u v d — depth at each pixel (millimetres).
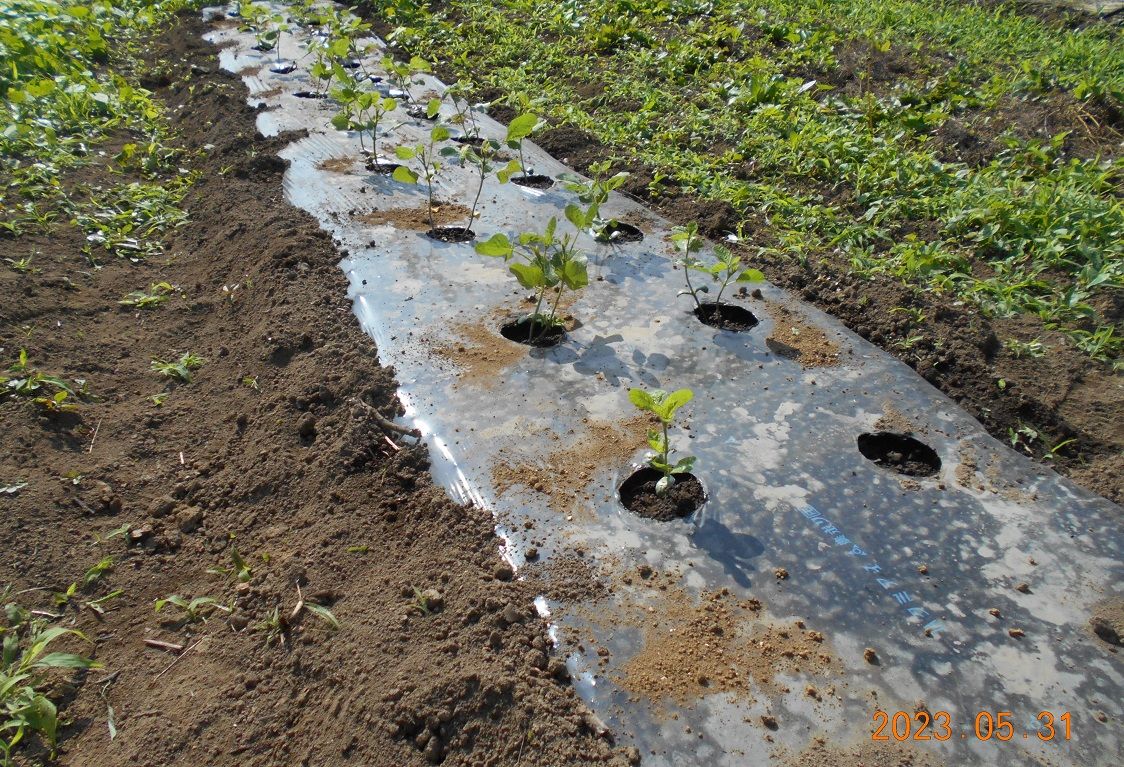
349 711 2117
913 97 6680
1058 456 3188
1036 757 2062
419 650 2252
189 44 8109
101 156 5621
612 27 8219
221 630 2418
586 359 3588
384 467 2967
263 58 7750
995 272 4422
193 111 6523
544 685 2184
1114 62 7477
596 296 4074
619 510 2803
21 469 2900
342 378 3383
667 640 2342
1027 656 2330
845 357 3684
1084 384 3635
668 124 6332
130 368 3623
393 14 8836
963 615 2455
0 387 3221
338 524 2729
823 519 2791
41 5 8023
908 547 2695
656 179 5301
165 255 4609
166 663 2332
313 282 4062
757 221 4930
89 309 3971
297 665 2273
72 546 2684
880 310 3973
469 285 4125
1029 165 5508
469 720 2062
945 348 3680
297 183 5211
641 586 2518
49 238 4516
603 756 2025
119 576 2611
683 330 3824
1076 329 4004
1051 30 9195
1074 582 2584
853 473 3000
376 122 5531
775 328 3879
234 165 5387
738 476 2965
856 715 2150
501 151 5852
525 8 9352
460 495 2863
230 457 3111
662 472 2973
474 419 3213
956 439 3219
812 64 7488
